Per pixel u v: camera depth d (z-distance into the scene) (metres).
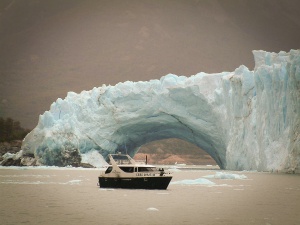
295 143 117.19
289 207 61.12
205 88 151.75
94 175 127.44
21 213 55.47
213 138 156.12
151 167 83.75
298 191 81.81
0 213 55.50
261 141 128.50
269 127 127.12
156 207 60.56
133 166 84.00
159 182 82.00
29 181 103.94
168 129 178.75
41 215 53.97
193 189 84.38
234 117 139.38
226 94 144.25
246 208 59.91
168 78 160.62
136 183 83.12
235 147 137.88
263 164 127.00
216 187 88.69
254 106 135.38
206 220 50.59
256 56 148.00
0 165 177.12
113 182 85.06
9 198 70.94
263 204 64.12
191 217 52.56
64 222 49.31
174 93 153.62
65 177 118.19
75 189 84.50
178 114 156.50
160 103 157.38
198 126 156.25
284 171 119.81
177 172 159.12
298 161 116.50
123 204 63.28
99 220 50.53
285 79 124.38
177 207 60.56
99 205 62.28
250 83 135.88
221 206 61.72
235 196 73.50
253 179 108.62
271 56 141.38
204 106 152.00
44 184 95.75
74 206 61.47
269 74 127.75
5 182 101.00
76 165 160.12
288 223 48.94
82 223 48.72
